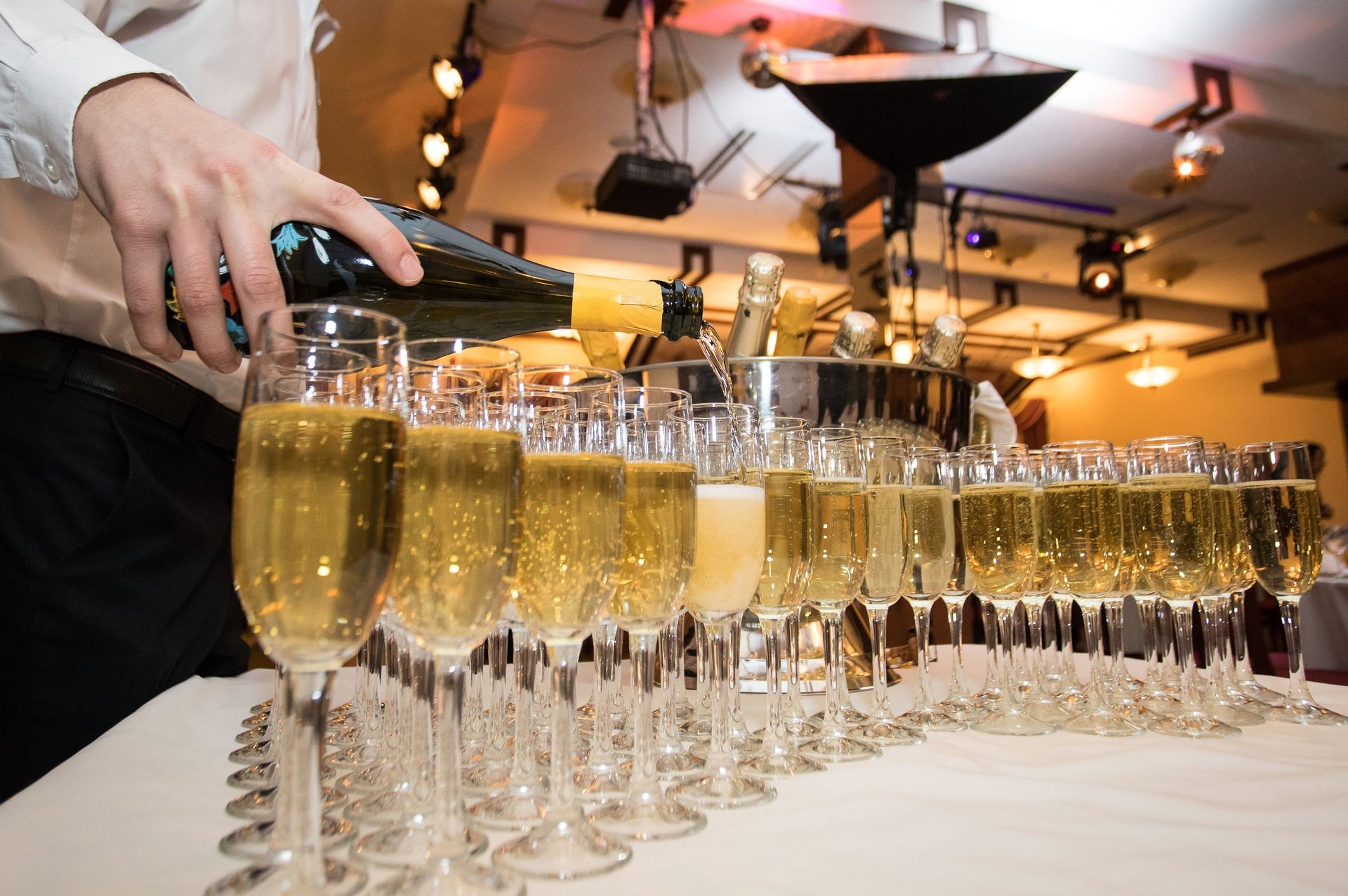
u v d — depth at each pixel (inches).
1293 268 375.9
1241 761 34.6
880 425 52.4
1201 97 229.1
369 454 21.9
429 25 191.5
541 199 302.2
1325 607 134.4
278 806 24.3
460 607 24.0
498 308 43.4
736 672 40.8
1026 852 24.6
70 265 46.3
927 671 48.0
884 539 44.5
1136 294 412.2
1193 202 313.9
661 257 340.8
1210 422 477.4
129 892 21.6
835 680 40.9
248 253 32.7
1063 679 51.9
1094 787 30.8
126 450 46.9
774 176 289.3
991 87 106.2
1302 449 48.1
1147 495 46.4
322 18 67.1
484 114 233.6
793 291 62.4
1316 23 211.3
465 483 24.4
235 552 21.6
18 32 34.6
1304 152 277.1
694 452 32.4
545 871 22.9
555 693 27.3
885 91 105.7
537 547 27.2
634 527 30.4
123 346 49.5
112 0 49.6
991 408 73.2
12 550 45.1
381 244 33.8
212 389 54.2
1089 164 283.1
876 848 24.9
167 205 32.8
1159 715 45.2
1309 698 46.3
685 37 210.2
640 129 223.9
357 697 42.9
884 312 183.3
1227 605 54.1
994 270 380.8
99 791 29.4
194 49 53.2
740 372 51.1
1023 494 45.4
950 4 197.3
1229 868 23.4
